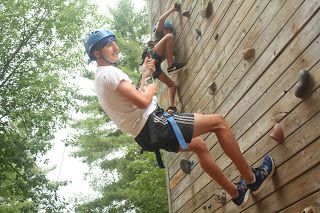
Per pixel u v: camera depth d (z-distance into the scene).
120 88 2.64
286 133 2.74
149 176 11.52
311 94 2.47
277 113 2.87
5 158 8.96
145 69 2.93
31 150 9.43
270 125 2.96
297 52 2.64
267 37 3.04
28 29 9.72
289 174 2.69
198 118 2.75
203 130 2.76
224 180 2.94
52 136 10.04
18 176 9.55
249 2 3.38
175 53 5.39
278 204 2.82
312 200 2.42
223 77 3.87
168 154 5.81
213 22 4.17
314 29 2.46
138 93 2.65
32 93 9.08
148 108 2.75
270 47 2.99
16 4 9.48
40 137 9.70
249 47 3.33
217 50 4.04
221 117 2.81
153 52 4.98
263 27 3.11
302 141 2.56
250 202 3.24
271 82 2.97
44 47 9.99
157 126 2.69
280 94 2.84
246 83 3.38
